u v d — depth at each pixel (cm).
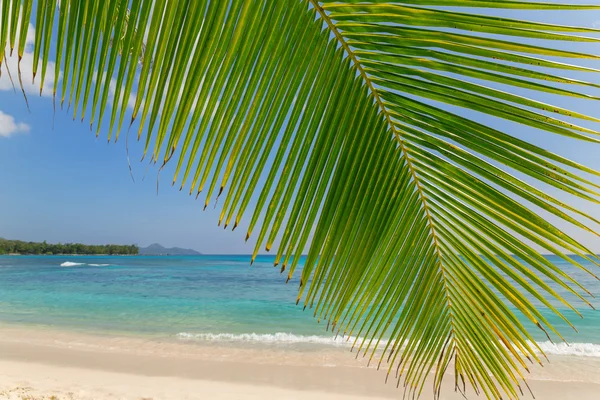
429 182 115
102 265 5691
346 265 118
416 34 87
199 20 87
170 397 685
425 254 125
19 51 89
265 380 796
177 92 89
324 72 97
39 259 7988
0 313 1617
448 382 777
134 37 86
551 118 85
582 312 1747
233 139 96
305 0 89
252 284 2981
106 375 793
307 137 103
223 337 1198
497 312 119
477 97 91
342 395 725
